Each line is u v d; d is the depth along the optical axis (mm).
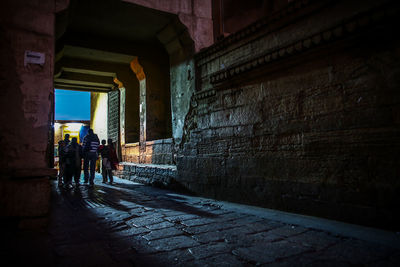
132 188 8078
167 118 10938
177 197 6344
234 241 3080
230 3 8352
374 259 2473
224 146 5855
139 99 12047
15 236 3377
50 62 4695
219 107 6074
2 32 4398
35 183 3980
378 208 3342
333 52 3898
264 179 4902
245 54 5461
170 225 3820
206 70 6660
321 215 3975
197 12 7383
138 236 3338
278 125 4695
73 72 11297
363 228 3381
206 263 2494
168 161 8555
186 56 7441
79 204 5453
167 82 11008
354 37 3547
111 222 4012
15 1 4551
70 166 8148
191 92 7066
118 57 10500
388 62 3326
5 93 4297
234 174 5555
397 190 3182
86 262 2545
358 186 3555
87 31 9109
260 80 5102
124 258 2639
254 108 5191
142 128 10766
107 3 6992
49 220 4160
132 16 7785
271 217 4137
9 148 4230
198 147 6652
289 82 4555
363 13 3379
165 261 2553
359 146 3562
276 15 4695
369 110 3484
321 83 4070
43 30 4699
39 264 2500
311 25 4207
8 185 3844
